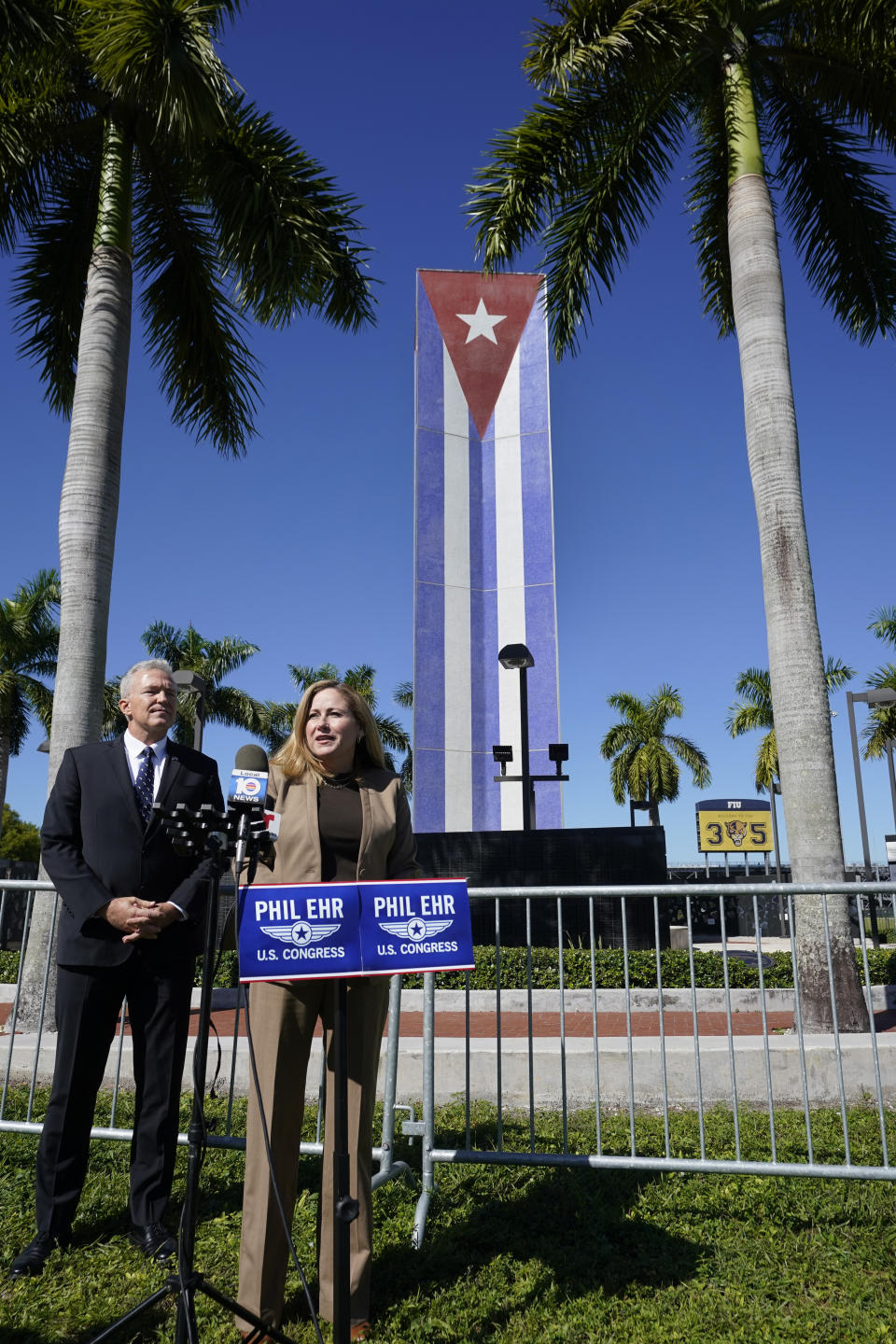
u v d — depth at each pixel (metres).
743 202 8.87
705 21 9.04
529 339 23.14
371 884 2.71
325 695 3.17
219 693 36.59
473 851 11.77
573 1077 5.93
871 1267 3.16
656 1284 3.10
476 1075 5.98
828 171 10.34
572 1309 2.92
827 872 7.18
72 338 10.81
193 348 11.09
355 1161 2.85
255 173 9.78
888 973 8.80
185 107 8.10
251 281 9.75
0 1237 3.37
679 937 14.92
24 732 34.62
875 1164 4.29
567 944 11.34
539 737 20.94
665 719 46.97
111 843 3.47
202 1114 2.46
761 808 31.06
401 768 43.06
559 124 9.72
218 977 9.00
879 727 30.12
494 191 9.84
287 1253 2.81
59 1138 3.30
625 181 10.30
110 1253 3.27
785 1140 4.78
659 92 9.87
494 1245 3.45
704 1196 3.83
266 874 3.00
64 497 8.34
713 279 11.28
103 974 3.39
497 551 22.14
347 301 10.78
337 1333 2.26
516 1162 3.61
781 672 7.71
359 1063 2.91
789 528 7.94
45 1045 6.33
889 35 8.47
